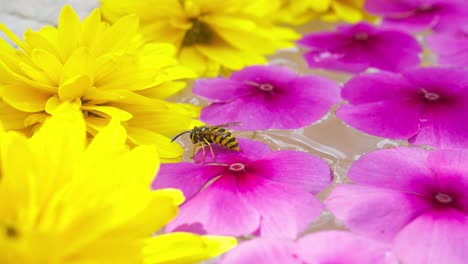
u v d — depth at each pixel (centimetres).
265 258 23
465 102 27
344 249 23
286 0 34
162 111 26
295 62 30
